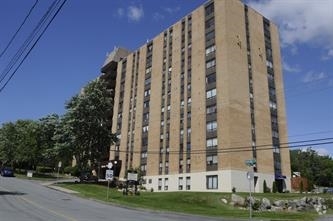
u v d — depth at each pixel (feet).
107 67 288.51
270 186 188.24
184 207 107.34
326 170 407.64
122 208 93.97
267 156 192.03
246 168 178.40
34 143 261.03
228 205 134.10
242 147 180.14
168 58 228.02
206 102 192.44
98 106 183.62
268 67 210.59
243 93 189.37
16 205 76.74
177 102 211.82
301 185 212.23
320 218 96.58
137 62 258.16
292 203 151.02
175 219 72.28
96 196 120.37
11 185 143.95
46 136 258.16
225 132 178.09
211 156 182.50
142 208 95.25
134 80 256.52
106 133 183.83
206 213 91.25
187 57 212.84
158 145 218.79
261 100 198.59
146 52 250.78
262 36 212.64
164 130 217.15
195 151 191.72
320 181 410.72
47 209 72.23
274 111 205.36
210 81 193.67
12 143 282.77
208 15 205.57
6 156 282.15
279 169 198.49
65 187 153.48
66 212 68.90
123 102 263.29
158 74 233.35
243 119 184.96
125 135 251.39
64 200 101.45
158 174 213.46
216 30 197.77
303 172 397.19
